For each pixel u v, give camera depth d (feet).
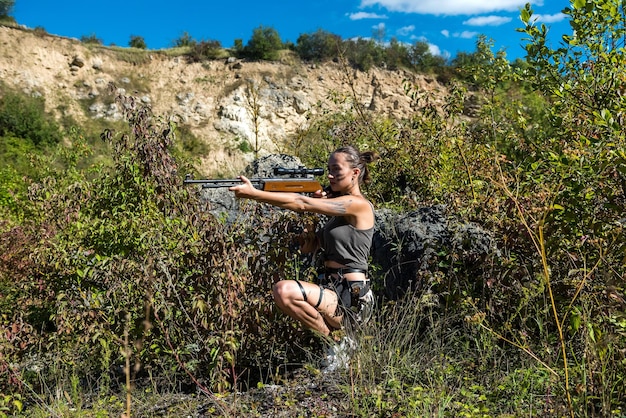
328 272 14.56
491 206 16.70
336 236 14.14
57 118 102.83
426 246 15.83
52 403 13.73
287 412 11.98
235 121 110.42
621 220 13.84
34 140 93.45
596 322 11.92
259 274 14.98
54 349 16.21
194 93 113.91
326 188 15.08
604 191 12.90
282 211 17.30
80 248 17.33
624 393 10.61
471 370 13.08
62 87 108.37
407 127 26.68
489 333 13.64
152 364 15.15
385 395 12.05
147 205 16.84
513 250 15.25
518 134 24.07
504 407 11.55
